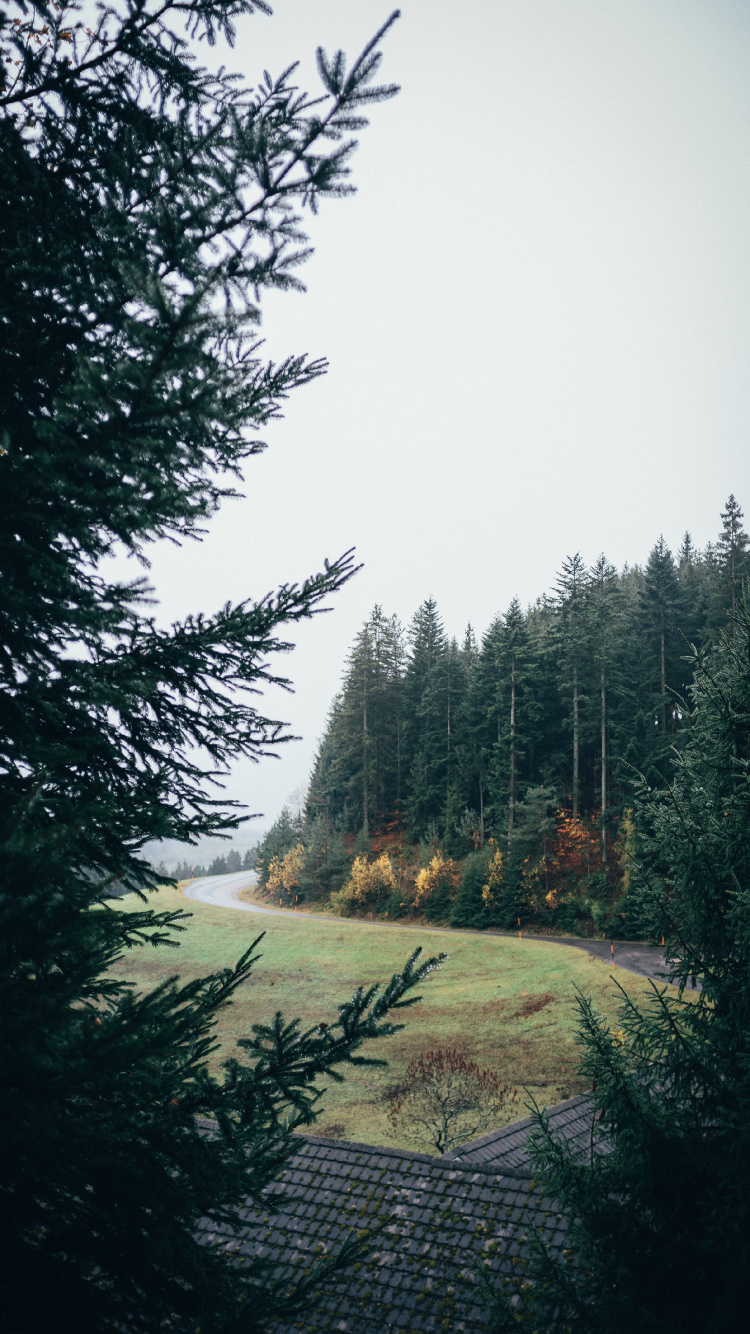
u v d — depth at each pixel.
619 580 80.44
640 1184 6.65
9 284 2.86
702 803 7.34
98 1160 2.77
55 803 3.08
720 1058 6.82
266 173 2.68
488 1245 8.41
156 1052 2.50
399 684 64.88
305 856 63.28
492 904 46.31
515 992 34.38
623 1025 7.21
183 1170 3.12
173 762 4.36
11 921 2.15
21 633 3.36
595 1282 6.56
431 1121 22.31
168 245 2.60
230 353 3.93
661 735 47.06
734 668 7.68
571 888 44.53
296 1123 4.05
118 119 3.27
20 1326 2.79
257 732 4.50
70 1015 2.40
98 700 3.42
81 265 2.95
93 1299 2.95
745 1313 5.76
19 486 2.53
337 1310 7.93
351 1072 27.73
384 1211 9.20
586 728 50.06
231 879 94.06
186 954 46.12
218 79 3.68
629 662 51.50
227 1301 3.28
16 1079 2.31
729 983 6.87
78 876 3.76
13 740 3.36
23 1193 3.06
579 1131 13.44
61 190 3.24
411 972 3.58
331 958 43.78
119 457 2.71
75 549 3.81
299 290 2.86
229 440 4.13
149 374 2.39
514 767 50.69
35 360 3.16
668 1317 6.20
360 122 2.63
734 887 6.99
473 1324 7.51
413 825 58.56
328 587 4.22
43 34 3.27
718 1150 6.62
